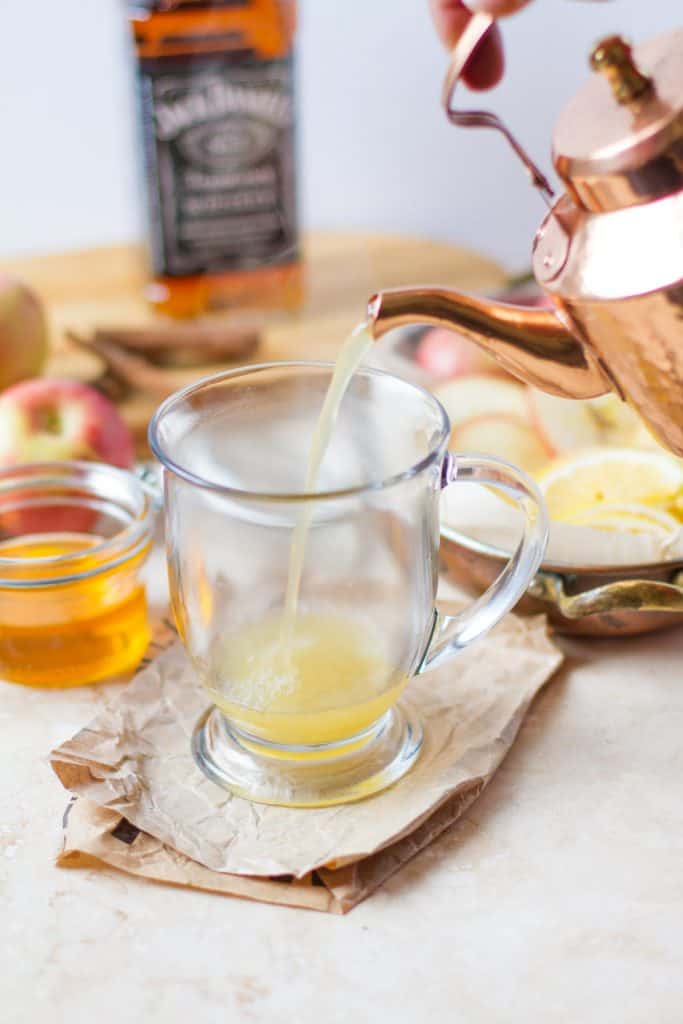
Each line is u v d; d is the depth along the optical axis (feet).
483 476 2.02
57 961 1.90
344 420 2.14
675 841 2.02
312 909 1.95
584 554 2.18
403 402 2.06
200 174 2.98
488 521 2.23
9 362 2.76
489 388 2.45
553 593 2.20
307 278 3.19
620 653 2.27
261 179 3.01
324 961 1.90
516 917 1.94
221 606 2.02
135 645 2.27
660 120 1.74
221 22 2.88
